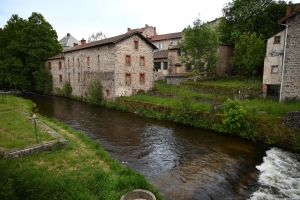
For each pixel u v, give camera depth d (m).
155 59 30.73
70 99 27.06
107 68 21.59
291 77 13.49
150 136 12.06
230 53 25.77
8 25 30.88
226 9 25.89
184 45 22.09
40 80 31.17
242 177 7.53
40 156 7.22
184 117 14.29
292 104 12.06
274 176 7.68
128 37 21.31
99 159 7.60
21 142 7.99
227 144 10.82
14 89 35.16
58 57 29.52
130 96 20.89
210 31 20.77
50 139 8.49
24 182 4.92
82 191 5.33
